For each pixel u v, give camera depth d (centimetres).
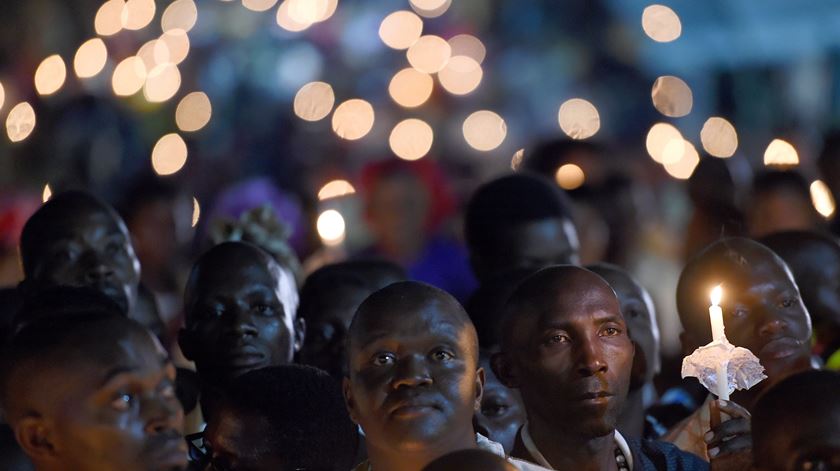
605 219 1274
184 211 1259
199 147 1855
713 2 1841
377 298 630
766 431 561
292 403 681
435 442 609
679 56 1866
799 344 737
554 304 670
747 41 1817
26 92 1914
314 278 919
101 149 1716
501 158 1980
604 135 1969
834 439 548
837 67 1830
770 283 741
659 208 1577
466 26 2141
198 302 815
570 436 676
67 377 568
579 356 663
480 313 845
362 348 622
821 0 1781
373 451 620
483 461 511
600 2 2072
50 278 867
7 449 709
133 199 1227
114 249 883
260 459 673
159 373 579
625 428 834
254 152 1919
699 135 1912
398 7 2125
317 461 680
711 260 756
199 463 702
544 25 2111
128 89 1850
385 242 1415
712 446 638
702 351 642
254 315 810
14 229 1502
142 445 570
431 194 1462
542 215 995
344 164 1902
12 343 591
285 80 1989
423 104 2014
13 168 1744
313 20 2011
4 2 2005
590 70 2045
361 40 2059
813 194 1202
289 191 1806
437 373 616
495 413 762
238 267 815
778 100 1878
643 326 853
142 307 977
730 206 1169
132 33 1983
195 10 1998
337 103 2023
